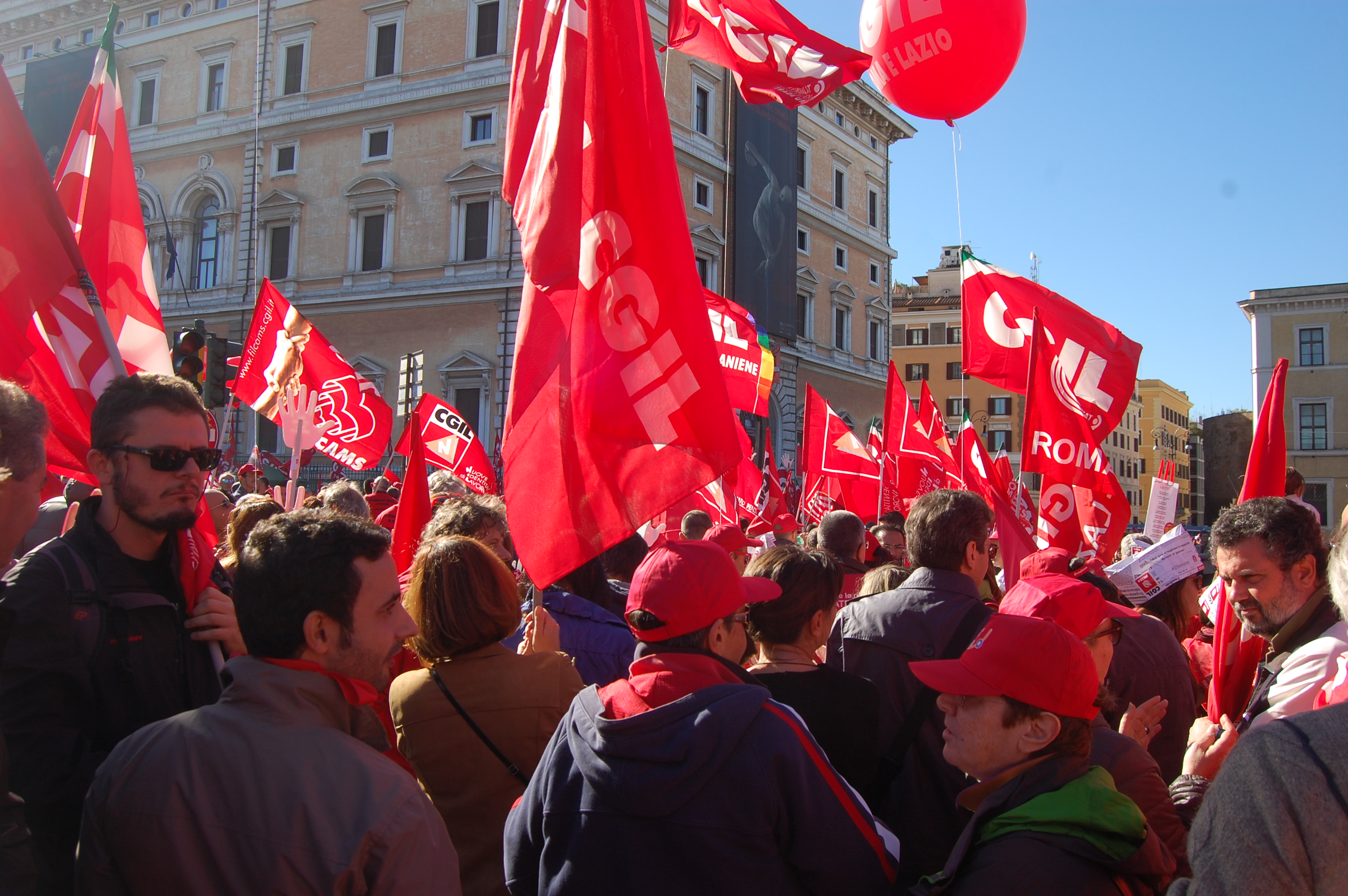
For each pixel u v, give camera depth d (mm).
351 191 34531
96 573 2521
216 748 1869
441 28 33719
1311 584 2850
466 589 2777
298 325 8477
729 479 4102
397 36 34438
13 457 2031
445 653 2795
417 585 2830
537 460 2973
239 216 36250
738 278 36656
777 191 38688
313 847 1774
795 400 40438
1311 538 2854
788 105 5094
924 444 8617
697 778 2082
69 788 2318
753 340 8508
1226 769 1464
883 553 7031
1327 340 42594
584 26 3137
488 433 31906
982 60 4273
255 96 36375
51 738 2328
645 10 3131
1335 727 1376
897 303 64875
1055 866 1943
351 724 2156
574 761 2258
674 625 2279
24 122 2947
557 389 2992
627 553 4504
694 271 3041
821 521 5164
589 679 3545
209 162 37031
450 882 1893
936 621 3238
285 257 35719
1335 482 41969
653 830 2105
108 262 3695
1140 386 78500
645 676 2281
